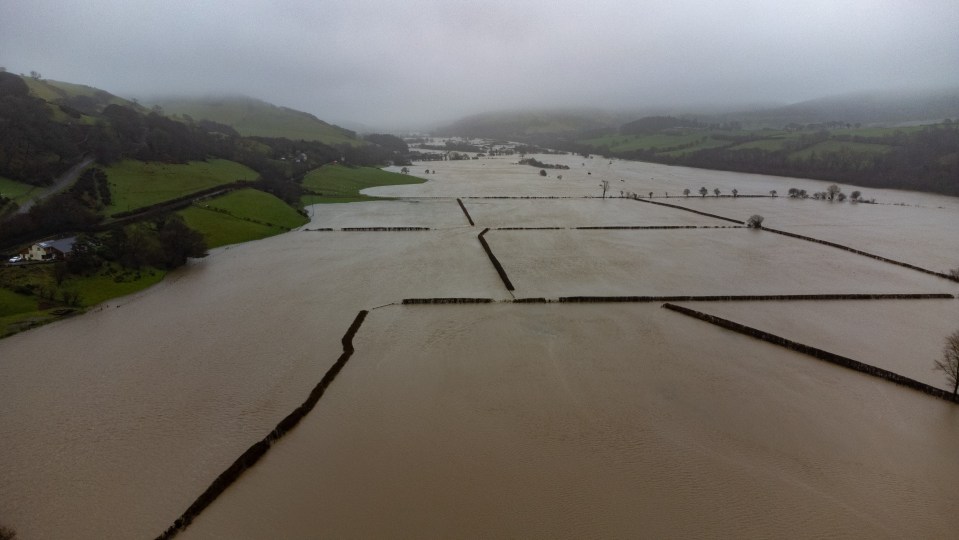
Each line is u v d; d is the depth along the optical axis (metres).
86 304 69.00
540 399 48.78
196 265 89.38
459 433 43.59
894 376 52.12
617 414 46.62
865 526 34.69
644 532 33.97
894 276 88.38
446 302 71.31
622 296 73.88
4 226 77.56
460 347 58.72
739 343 60.66
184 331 62.25
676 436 43.72
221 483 36.91
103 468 39.16
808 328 65.38
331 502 35.94
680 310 69.19
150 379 51.31
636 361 56.12
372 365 54.59
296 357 56.06
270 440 41.75
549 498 36.66
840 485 38.38
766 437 43.72
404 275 84.19
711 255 100.19
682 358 56.94
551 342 60.28
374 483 37.78
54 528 33.88
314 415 45.72
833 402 48.94
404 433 43.47
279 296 74.06
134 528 33.94
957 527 34.53
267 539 32.97
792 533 34.09
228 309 69.19
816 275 88.06
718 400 49.06
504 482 38.12
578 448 42.03
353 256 95.81
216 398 48.19
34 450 41.00
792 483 38.53
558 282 81.25
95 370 52.81
